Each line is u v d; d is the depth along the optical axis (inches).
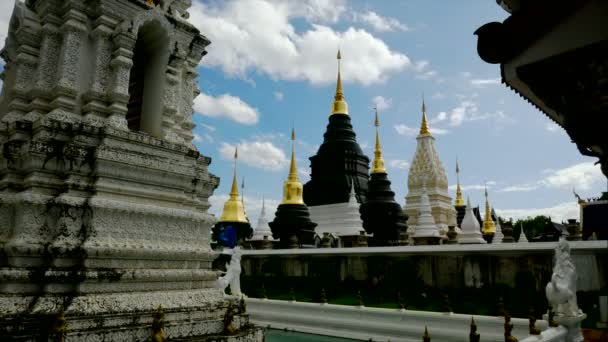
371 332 768.9
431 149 2321.6
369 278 1018.1
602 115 188.1
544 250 788.0
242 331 400.5
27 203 345.1
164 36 474.3
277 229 1892.2
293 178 1971.0
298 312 879.1
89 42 434.9
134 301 359.9
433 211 2169.0
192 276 416.5
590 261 764.0
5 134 394.6
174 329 353.7
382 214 1855.3
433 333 709.3
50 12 426.9
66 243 349.1
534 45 199.2
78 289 341.1
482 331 669.3
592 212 1183.6
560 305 548.7
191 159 459.8
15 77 424.2
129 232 380.8
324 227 1957.4
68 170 370.3
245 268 1293.1
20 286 331.9
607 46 181.2
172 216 410.6
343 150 2117.4
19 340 283.4
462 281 885.8
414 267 954.1
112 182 386.9
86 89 423.5
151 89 479.8
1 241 345.7
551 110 234.8
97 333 310.8
